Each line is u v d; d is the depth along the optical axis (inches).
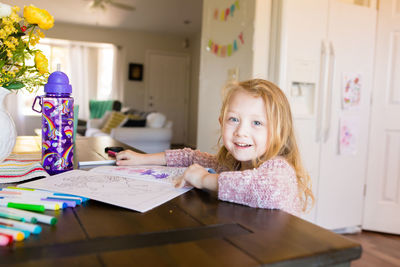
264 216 23.1
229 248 17.3
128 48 287.4
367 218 102.2
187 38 303.9
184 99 309.7
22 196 24.7
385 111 98.9
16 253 16.2
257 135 31.8
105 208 24.1
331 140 94.8
